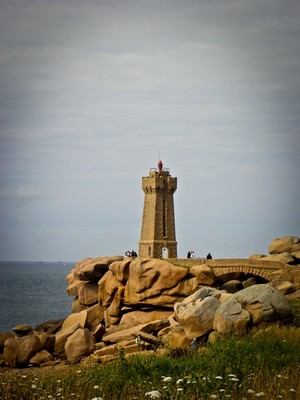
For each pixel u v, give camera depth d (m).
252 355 102.38
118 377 97.62
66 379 100.94
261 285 145.38
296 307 171.75
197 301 159.12
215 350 108.25
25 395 92.44
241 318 138.88
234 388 84.62
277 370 95.25
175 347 145.75
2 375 122.75
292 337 119.06
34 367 176.00
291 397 81.19
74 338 182.25
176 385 86.38
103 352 172.12
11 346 181.88
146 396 84.38
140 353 143.50
